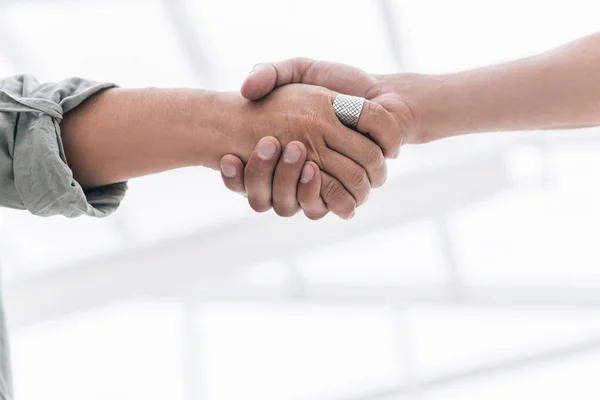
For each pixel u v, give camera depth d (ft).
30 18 16.58
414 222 20.61
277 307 24.63
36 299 21.74
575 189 21.17
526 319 23.34
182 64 17.75
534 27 16.89
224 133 5.76
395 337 24.58
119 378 25.34
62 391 25.46
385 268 23.61
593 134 19.67
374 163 5.86
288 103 5.83
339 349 24.97
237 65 17.88
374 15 16.85
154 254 21.18
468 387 24.34
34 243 21.22
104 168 5.59
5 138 4.90
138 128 5.60
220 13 16.93
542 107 5.98
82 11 16.57
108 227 20.89
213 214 20.81
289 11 16.97
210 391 25.20
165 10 16.69
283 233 20.74
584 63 5.87
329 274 23.89
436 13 16.70
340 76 6.29
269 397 25.34
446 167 19.71
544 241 22.44
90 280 21.48
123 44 17.29
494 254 22.85
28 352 24.80
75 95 5.41
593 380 23.27
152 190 20.48
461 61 17.54
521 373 23.76
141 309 24.56
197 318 24.90
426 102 6.19
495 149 19.49
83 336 24.95
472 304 23.47
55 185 4.91
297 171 5.70
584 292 22.62
